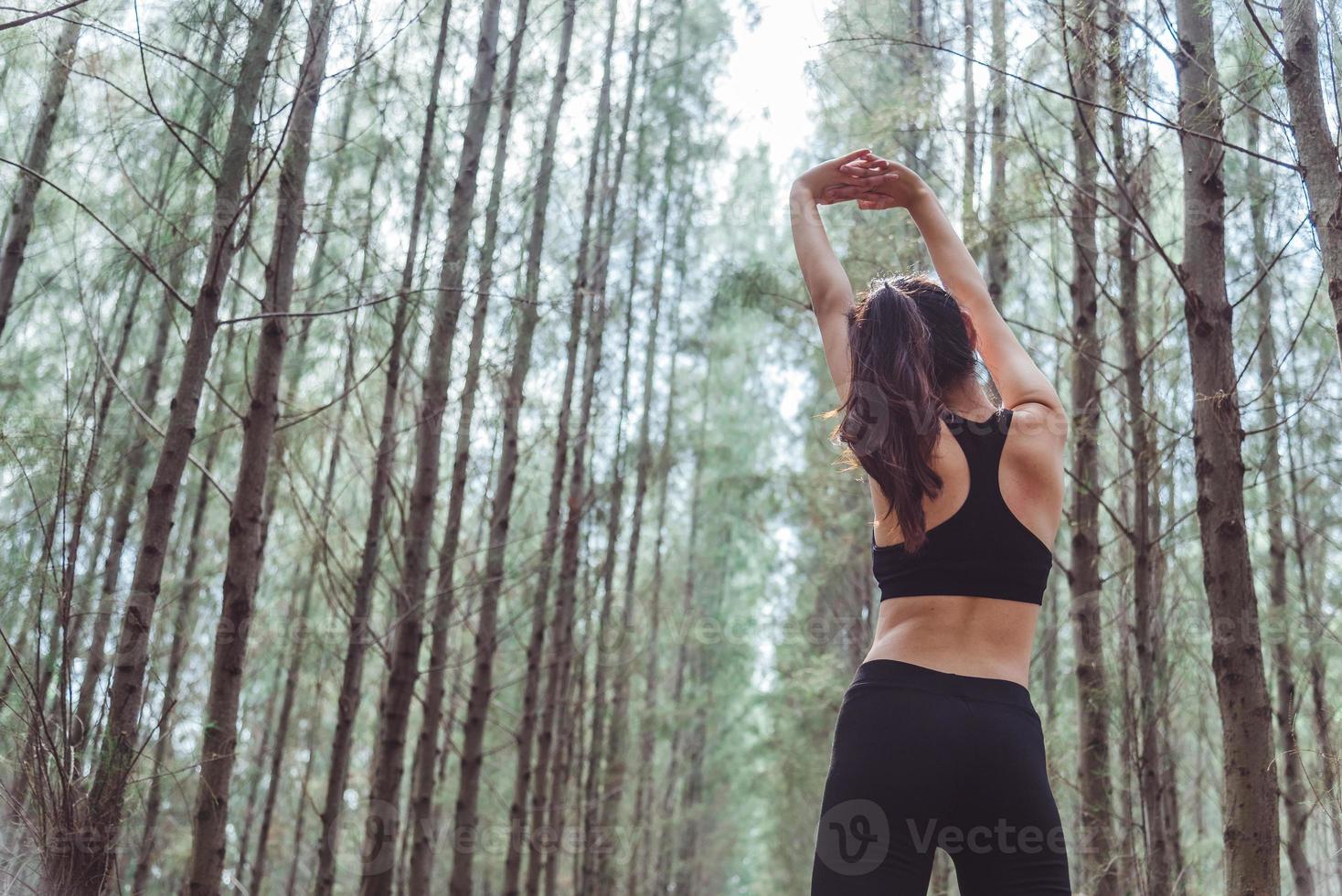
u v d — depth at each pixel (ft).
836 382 4.91
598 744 37.37
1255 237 14.88
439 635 24.30
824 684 32.65
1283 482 22.11
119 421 16.87
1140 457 16.21
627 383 36.65
